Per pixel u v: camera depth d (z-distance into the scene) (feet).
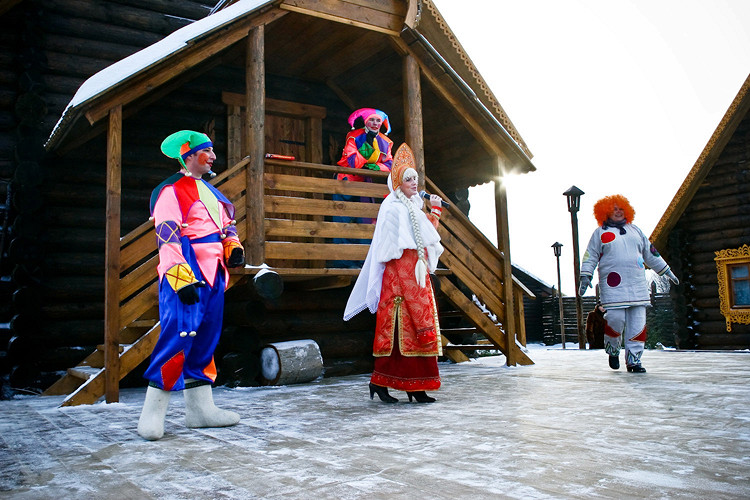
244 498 6.01
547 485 6.13
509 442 8.36
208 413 10.68
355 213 19.51
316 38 21.72
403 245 13.20
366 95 26.48
